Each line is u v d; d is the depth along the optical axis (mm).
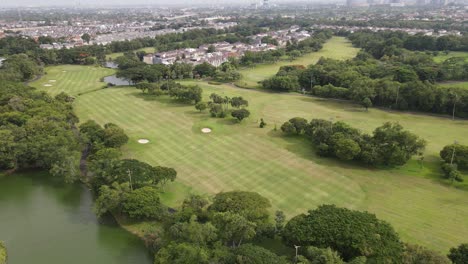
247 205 57938
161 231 55406
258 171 80000
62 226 63875
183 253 46312
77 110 126625
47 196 74125
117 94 147500
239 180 76188
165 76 175000
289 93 148500
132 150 92125
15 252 57250
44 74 187875
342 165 82250
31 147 82500
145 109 126812
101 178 72750
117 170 70750
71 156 78625
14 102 107375
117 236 60656
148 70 167750
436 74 150375
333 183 74250
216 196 62312
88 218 66188
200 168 81938
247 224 51719
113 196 63062
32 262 54969
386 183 73938
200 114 119875
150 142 97188
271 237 54125
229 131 104188
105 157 78000
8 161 82250
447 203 66312
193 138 99375
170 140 98438
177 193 71438
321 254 44656
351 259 46656
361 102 126000
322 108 126062
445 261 43938
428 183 73812
